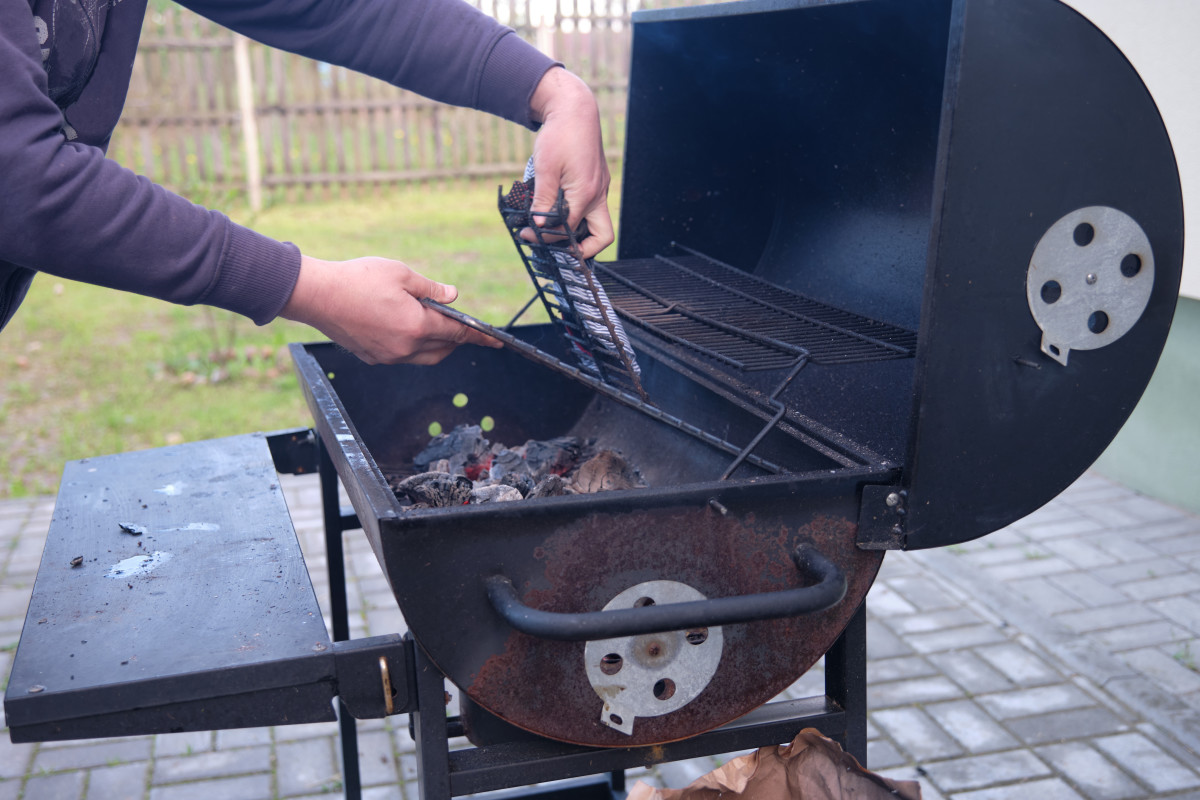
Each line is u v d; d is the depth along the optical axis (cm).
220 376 522
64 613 114
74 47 112
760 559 106
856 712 122
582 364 161
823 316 164
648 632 93
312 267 107
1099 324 109
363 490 104
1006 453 110
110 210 94
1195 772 232
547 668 103
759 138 188
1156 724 249
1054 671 275
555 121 137
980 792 228
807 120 173
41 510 376
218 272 101
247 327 616
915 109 151
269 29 142
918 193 158
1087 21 98
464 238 809
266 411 477
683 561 104
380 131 968
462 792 109
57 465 419
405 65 143
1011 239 102
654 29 174
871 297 168
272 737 256
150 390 510
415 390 198
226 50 898
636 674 106
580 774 113
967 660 281
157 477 167
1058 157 102
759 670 111
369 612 308
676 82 184
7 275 127
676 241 202
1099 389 112
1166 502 375
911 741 247
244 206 890
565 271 142
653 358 176
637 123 188
